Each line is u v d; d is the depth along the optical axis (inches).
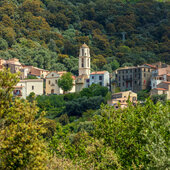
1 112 1883.6
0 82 1963.6
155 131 1996.8
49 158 2185.0
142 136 2209.6
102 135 2532.0
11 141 1765.5
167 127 2081.7
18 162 1795.0
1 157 1763.0
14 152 1749.5
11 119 1899.6
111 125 2487.7
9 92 1987.0
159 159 1809.8
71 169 2187.5
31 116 1939.0
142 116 2379.4
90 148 2385.6
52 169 2089.1
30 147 1784.0
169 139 2053.4
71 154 2476.6
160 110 2246.6
